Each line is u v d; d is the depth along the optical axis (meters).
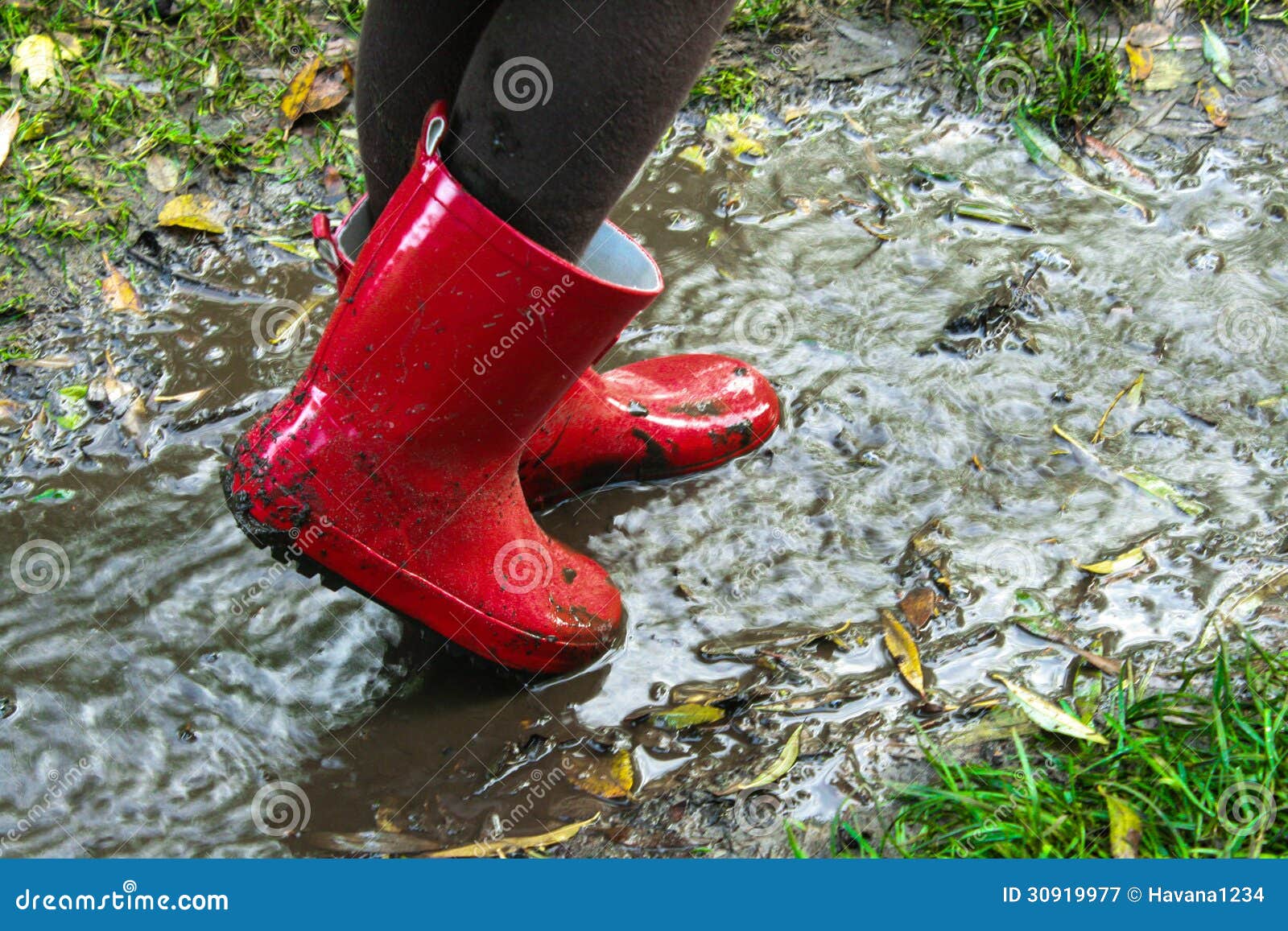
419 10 1.23
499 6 1.08
